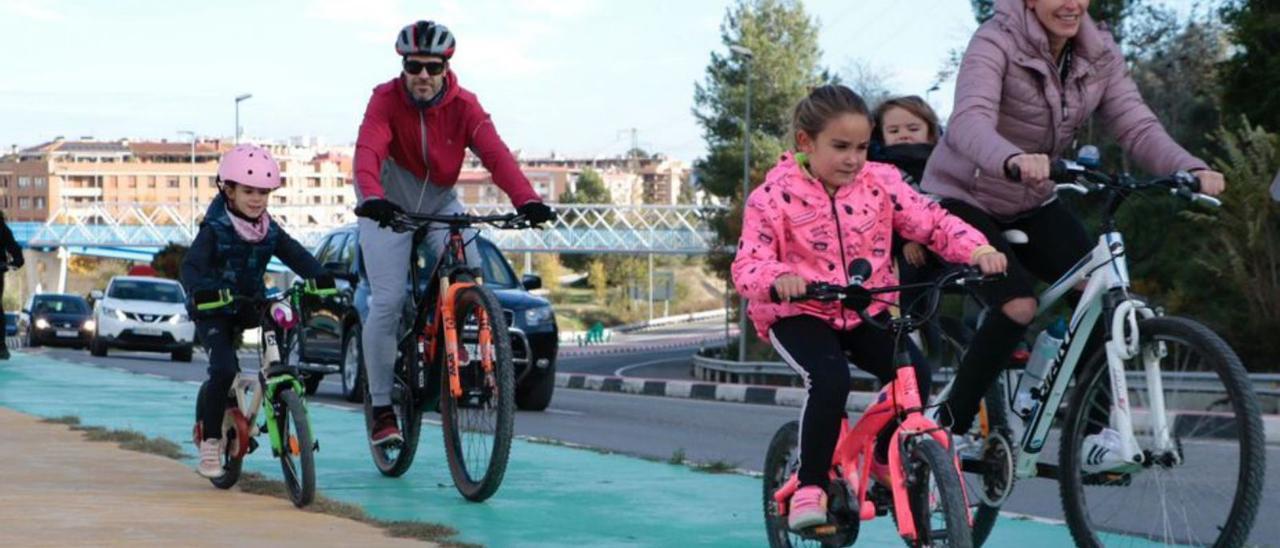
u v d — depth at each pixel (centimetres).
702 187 8650
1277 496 820
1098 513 534
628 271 14438
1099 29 582
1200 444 494
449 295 752
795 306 521
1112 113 587
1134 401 510
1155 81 3650
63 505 669
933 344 616
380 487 796
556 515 706
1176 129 3609
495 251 1669
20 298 11444
